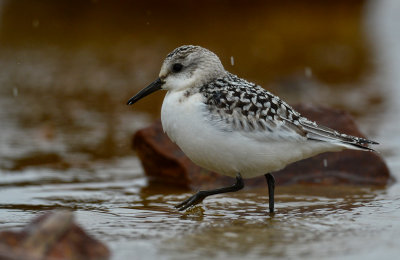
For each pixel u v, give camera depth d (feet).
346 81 70.28
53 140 51.06
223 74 31.53
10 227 29.01
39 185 39.68
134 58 74.69
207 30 85.92
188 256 23.88
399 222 28.94
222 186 39.17
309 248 24.82
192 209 32.86
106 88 65.51
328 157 40.06
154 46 78.74
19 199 35.78
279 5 97.91
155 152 40.34
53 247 22.30
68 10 90.79
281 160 30.30
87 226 28.89
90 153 48.14
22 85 65.77
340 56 78.64
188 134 29.84
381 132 52.90
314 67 74.13
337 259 23.43
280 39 84.02
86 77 68.59
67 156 47.16
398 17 95.91
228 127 29.27
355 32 88.89
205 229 28.09
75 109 59.62
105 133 53.16
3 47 77.46
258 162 30.07
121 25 86.74
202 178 39.37
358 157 39.99
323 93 66.08
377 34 88.74
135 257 23.73
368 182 39.47
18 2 91.71
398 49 82.28
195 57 30.94
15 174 42.42
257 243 25.62
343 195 35.96
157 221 29.99
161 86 31.81
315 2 99.14
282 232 27.43
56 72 70.03
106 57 75.20
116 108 60.34
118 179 41.63
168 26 86.89
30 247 21.95
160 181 41.09
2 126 54.08
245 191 37.45
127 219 30.50
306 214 31.24
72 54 76.07
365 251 24.29
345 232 27.20
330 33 87.92
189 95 30.25
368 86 68.69
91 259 22.99
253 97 29.94
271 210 31.94
